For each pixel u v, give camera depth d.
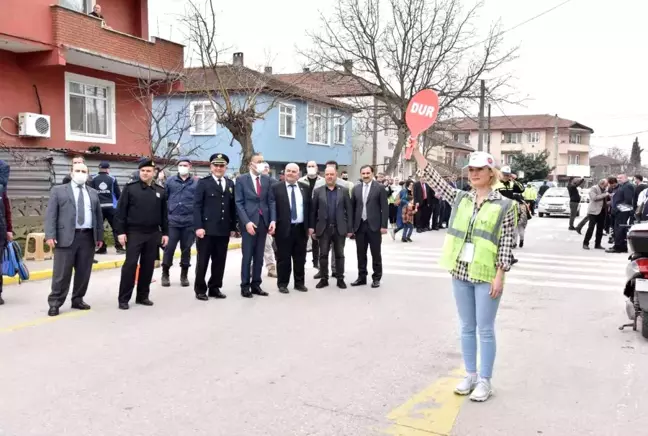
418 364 5.68
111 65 17.09
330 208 9.59
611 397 4.85
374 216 9.72
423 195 20.09
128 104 18.84
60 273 7.56
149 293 8.70
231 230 8.81
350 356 5.91
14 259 8.20
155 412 4.43
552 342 6.54
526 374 5.43
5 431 4.09
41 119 15.46
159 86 19.77
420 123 5.32
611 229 18.70
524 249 15.62
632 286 6.92
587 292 9.62
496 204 4.62
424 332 6.87
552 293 9.52
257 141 28.98
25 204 13.12
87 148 17.31
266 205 8.98
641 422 4.34
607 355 6.04
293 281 10.30
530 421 4.34
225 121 19.00
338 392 4.89
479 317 4.71
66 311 7.76
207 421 4.28
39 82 15.88
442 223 22.25
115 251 12.88
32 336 6.52
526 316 7.84
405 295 9.13
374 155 35.91
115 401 4.64
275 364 5.61
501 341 6.58
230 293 9.16
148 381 5.10
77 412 4.42
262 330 6.87
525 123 77.44
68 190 7.61
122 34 16.73
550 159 75.81
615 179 16.52
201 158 28.05
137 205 7.96
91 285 9.70
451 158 54.22
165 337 6.53
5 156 14.06
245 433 4.09
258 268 8.99
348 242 16.98
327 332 6.82
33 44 14.53
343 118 36.44
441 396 4.84
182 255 9.78
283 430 4.14
